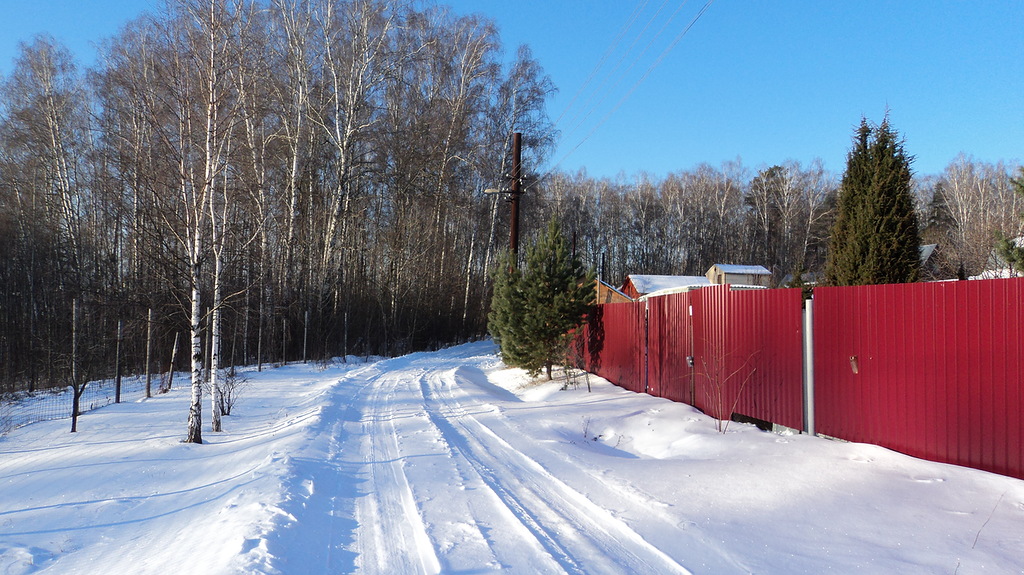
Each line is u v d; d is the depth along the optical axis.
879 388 6.85
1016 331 5.44
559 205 60.91
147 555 4.70
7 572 4.43
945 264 22.33
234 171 13.97
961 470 5.73
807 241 51.84
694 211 64.81
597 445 9.30
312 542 4.83
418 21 33.62
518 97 38.28
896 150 11.41
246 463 7.96
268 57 21.34
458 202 39.66
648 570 4.19
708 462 7.23
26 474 7.85
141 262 21.06
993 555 4.11
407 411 12.56
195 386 9.91
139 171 12.77
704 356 10.53
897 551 4.31
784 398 8.35
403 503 5.97
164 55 10.41
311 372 23.58
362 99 31.02
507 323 17.95
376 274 36.50
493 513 5.59
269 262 24.53
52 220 27.52
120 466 8.09
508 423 10.87
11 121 27.81
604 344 16.56
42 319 26.28
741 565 4.21
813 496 5.60
